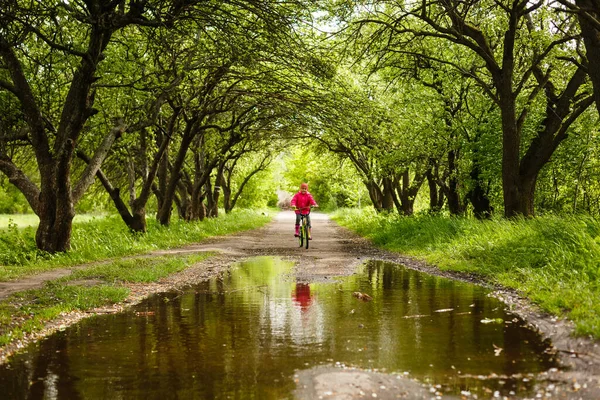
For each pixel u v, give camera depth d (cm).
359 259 1586
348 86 2066
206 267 1388
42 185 1528
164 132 2186
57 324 720
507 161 1545
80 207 3981
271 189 6350
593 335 556
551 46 1446
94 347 591
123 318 756
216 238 2553
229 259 1609
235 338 617
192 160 3694
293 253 1814
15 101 1695
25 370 508
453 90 2073
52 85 1755
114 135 1725
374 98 2509
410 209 2994
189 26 1443
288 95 2120
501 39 1861
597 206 2428
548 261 979
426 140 2102
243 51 1412
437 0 1519
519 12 1460
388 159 2217
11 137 1602
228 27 1391
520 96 1928
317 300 866
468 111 2069
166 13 1290
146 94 1733
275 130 2855
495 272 1075
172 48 1636
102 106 1792
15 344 610
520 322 678
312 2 1416
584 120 1922
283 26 1372
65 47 1328
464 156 2102
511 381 447
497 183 2175
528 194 1588
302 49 1521
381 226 2548
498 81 1551
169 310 809
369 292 941
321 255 1733
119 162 2636
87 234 1920
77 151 1902
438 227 1806
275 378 467
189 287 1054
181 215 3550
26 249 1520
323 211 9012
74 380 474
